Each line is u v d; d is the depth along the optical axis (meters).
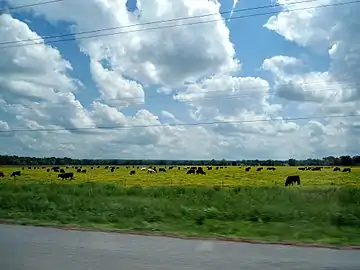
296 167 57.03
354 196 21.11
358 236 13.31
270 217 17.33
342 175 40.69
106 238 12.14
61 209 20.77
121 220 17.16
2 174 46.31
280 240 12.29
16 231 13.56
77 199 23.55
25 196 24.17
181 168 65.50
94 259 9.05
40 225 15.20
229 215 17.88
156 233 13.37
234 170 57.28
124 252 9.90
